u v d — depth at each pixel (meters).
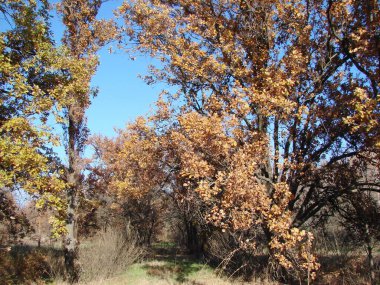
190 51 12.73
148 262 20.73
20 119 10.59
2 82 11.51
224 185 9.72
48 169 11.20
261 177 11.56
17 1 11.96
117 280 15.81
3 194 13.57
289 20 12.74
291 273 11.70
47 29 13.08
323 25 13.02
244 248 12.15
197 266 18.47
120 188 17.84
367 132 10.47
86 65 13.91
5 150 10.05
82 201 24.17
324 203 13.33
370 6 10.84
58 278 15.64
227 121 10.18
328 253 15.25
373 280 11.28
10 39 12.19
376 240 12.93
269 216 9.68
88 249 18.16
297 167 11.91
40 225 23.56
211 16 13.25
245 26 13.30
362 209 12.88
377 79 10.52
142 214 26.88
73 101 12.51
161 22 12.98
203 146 10.08
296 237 9.34
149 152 14.49
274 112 10.74
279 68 11.67
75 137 17.16
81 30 16.83
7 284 14.02
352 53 11.45
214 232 16.78
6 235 16.94
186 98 13.68
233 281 14.09
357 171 13.21
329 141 12.76
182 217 23.52
